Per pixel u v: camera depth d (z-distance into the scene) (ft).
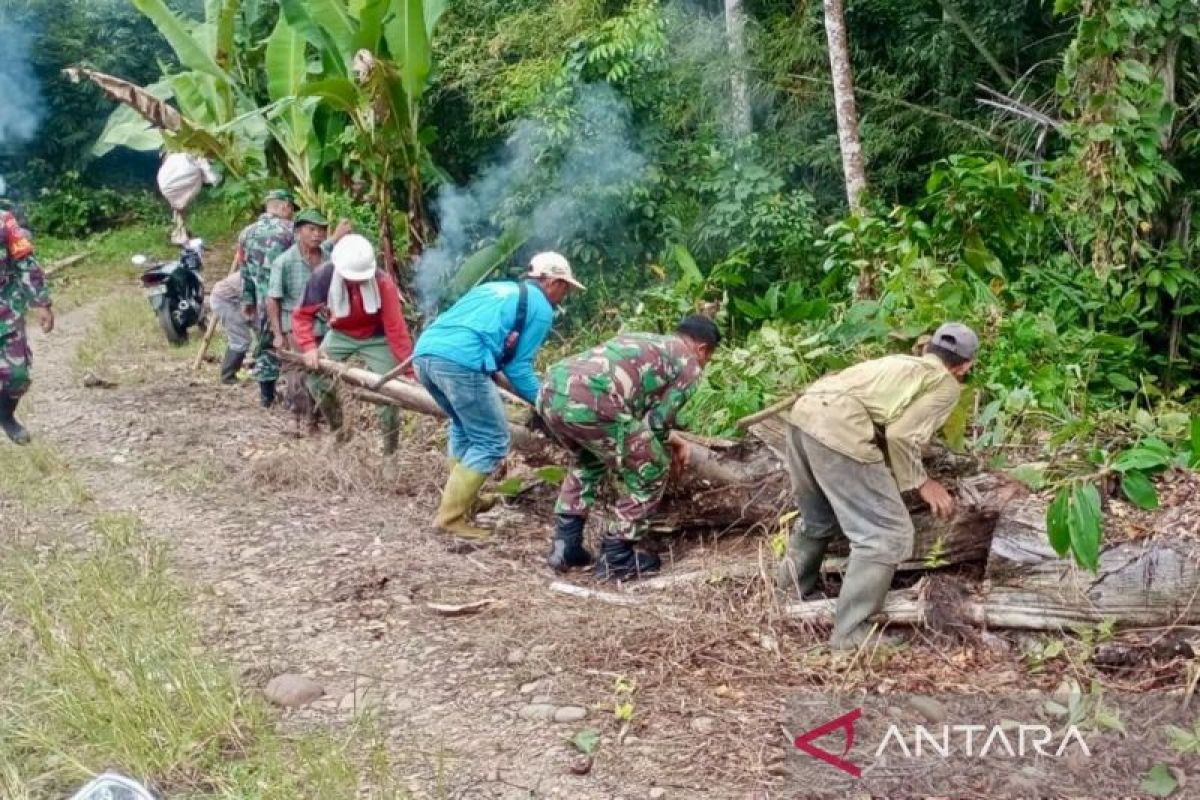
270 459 22.95
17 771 12.28
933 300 22.43
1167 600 14.25
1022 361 20.47
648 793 12.05
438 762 12.59
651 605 16.51
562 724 13.39
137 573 17.61
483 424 18.98
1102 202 27.14
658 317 29.25
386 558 18.44
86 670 13.83
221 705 13.29
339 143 37.76
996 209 26.73
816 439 14.64
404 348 22.30
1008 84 38.81
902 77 41.93
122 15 73.56
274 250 28.12
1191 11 26.86
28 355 24.50
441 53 46.42
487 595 16.97
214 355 36.63
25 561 17.83
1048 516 13.98
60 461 23.88
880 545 14.56
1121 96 26.94
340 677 14.64
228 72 39.81
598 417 16.83
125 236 69.77
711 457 18.15
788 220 37.01
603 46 38.27
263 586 17.49
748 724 13.35
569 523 18.02
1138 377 27.40
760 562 16.39
